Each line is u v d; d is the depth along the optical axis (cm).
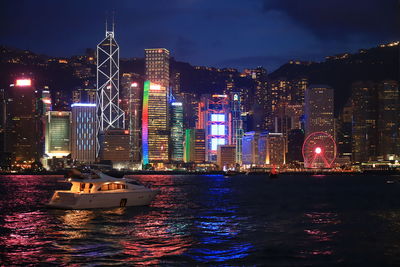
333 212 7944
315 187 19050
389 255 4372
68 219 6588
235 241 5028
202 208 8625
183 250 4541
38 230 5678
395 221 6669
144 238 5178
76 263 3984
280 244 4872
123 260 4100
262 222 6581
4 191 14812
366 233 5569
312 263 4069
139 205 8044
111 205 7700
